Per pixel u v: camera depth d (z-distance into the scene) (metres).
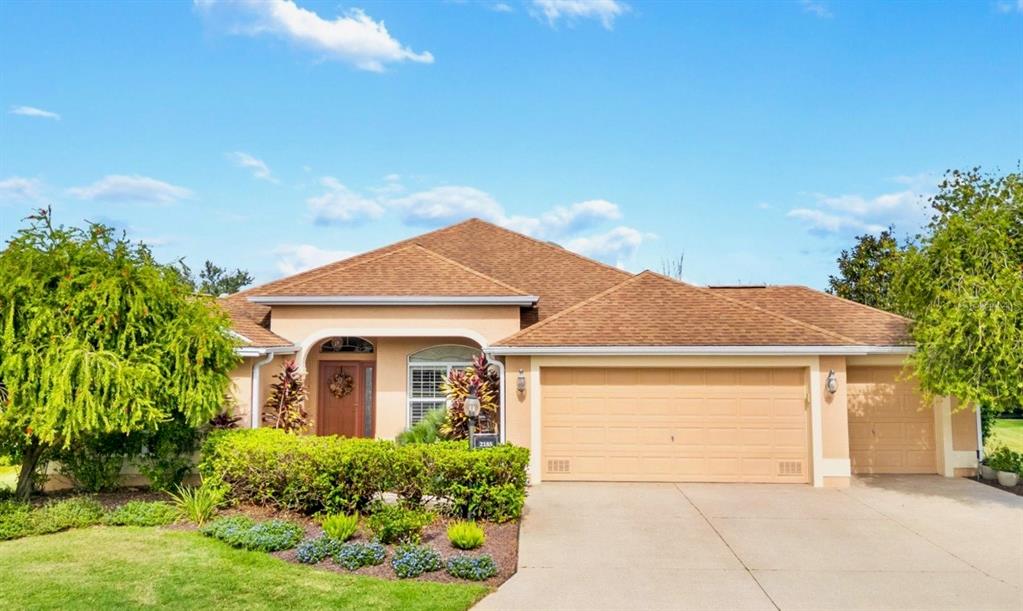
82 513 11.02
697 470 15.14
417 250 19.36
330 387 19.16
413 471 11.41
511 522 11.40
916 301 14.54
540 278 20.89
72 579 8.20
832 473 14.67
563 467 15.30
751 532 11.05
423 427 17.09
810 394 14.89
